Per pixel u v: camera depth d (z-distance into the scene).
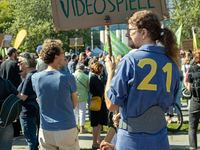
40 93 2.70
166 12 2.30
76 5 2.43
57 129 2.65
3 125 2.95
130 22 1.79
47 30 27.94
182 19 24.95
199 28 24.25
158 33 1.75
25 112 3.74
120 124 1.72
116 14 2.35
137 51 1.67
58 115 2.67
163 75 1.67
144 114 1.62
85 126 6.31
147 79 1.61
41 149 2.80
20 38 6.77
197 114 3.93
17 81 5.22
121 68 1.62
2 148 3.13
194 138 3.98
